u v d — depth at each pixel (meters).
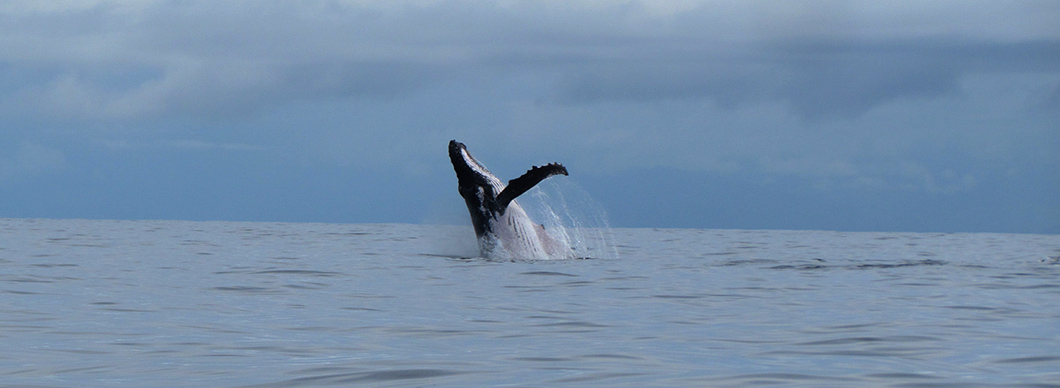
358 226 88.19
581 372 12.34
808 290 24.36
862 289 24.48
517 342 15.36
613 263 34.00
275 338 15.68
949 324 17.50
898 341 15.36
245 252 39.84
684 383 11.52
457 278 27.53
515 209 35.66
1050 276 27.86
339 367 12.74
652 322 18.08
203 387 11.37
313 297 22.34
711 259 37.94
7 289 22.77
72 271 28.52
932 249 50.50
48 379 11.85
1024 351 14.20
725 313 19.55
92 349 14.33
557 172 33.50
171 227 74.25
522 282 26.41
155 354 13.89
